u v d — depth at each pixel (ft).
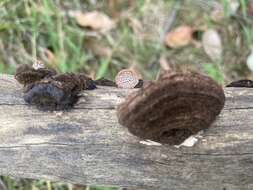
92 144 1.16
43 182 1.87
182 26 2.15
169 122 1.01
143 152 1.15
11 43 2.04
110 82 1.25
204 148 1.15
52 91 1.08
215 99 0.99
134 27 2.14
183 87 0.96
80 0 2.15
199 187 1.20
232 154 1.15
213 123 1.15
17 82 1.23
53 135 1.16
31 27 2.05
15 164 1.20
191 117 1.01
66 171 1.20
